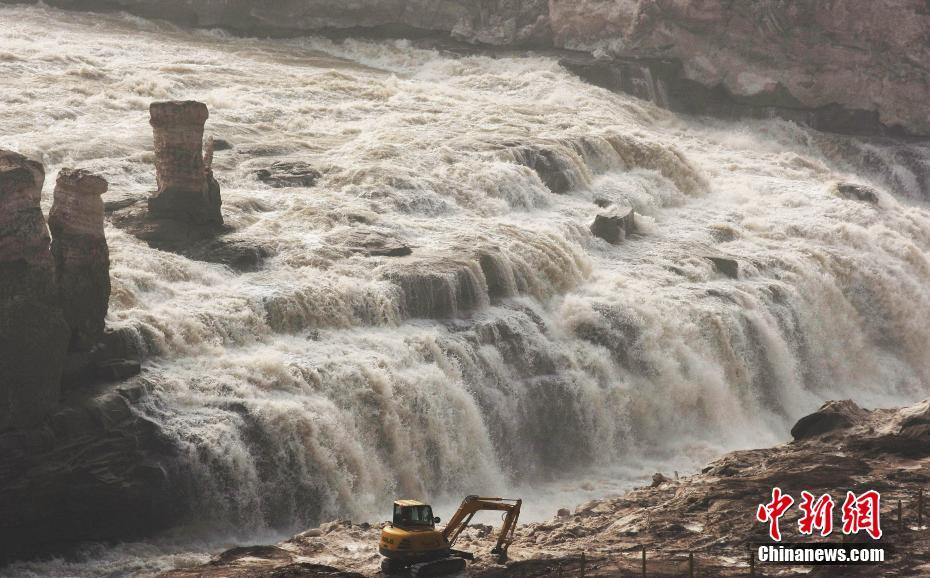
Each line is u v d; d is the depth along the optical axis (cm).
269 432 4325
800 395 6694
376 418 4712
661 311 6159
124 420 4078
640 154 8400
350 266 5550
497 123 8700
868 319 7638
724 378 6206
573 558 3431
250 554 3622
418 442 4834
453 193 6912
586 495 5119
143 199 5822
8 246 3834
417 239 6091
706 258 6981
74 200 4194
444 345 5209
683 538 3678
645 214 7888
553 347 5659
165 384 4331
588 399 5597
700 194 8531
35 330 3888
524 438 5369
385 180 6769
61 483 3844
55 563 3781
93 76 8400
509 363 5453
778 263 7281
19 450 3809
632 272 6644
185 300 4934
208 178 5650
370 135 7781
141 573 3691
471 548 3697
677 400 5947
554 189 7612
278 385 4581
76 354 4194
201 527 4122
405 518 3391
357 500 4525
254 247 5497
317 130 7981
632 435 5762
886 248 8119
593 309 5947
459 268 5619
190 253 5447
